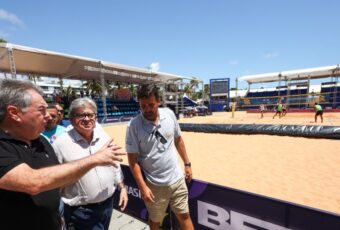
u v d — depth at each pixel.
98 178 1.83
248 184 4.05
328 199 3.40
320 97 25.81
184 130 11.95
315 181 4.12
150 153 2.01
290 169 4.84
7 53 9.84
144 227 2.79
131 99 23.67
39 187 0.94
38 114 1.10
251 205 2.02
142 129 1.96
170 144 2.09
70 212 1.84
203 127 11.19
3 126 1.08
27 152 1.12
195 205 2.46
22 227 1.03
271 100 30.09
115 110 20.05
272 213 1.90
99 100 20.20
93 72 16.06
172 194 2.14
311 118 16.72
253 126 9.84
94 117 1.85
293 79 28.23
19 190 0.94
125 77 18.55
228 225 2.21
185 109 24.50
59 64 13.43
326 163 5.18
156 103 1.90
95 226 1.88
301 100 27.23
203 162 5.59
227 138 9.03
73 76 17.77
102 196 1.86
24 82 1.10
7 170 0.93
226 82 29.59
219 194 2.24
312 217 1.68
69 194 1.80
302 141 7.75
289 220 1.80
